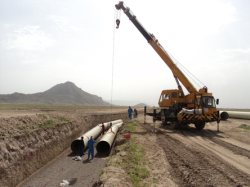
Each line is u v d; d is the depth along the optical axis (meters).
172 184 12.66
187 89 30.31
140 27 29.81
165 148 20.16
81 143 23.39
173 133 27.89
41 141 19.81
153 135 26.47
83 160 20.89
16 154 15.85
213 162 15.72
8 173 14.38
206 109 28.72
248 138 24.89
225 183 12.30
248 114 45.00
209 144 21.56
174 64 30.44
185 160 16.39
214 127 34.03
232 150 19.20
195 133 28.09
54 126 23.61
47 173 17.50
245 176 13.24
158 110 34.41
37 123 21.86
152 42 30.39
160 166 15.54
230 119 47.06
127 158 17.31
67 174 17.39
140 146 20.72
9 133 16.70
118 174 13.80
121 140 24.16
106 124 34.88
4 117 18.89
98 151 23.20
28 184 15.45
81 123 32.38
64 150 24.06
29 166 17.09
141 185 12.55
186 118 28.55
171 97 31.66
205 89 29.44
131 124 35.75
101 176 13.94
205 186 12.03
